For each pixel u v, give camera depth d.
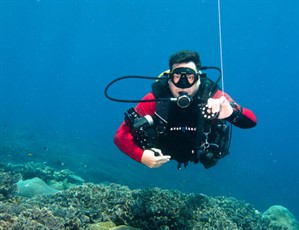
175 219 4.36
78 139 30.06
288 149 75.75
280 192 25.94
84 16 94.50
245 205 7.09
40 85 132.38
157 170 22.17
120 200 4.88
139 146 3.38
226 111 3.39
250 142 71.06
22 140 21.66
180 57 3.56
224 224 4.84
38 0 82.12
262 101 121.69
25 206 4.32
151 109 3.71
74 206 4.67
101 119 64.69
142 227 4.20
